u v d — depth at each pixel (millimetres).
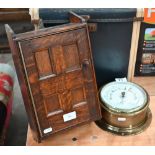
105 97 887
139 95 890
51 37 686
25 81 700
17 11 2250
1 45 2148
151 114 931
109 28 884
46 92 741
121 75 1017
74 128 857
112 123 875
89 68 773
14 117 1514
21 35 665
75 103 801
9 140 1375
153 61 1024
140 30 933
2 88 1106
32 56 680
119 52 947
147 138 850
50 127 786
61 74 739
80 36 720
